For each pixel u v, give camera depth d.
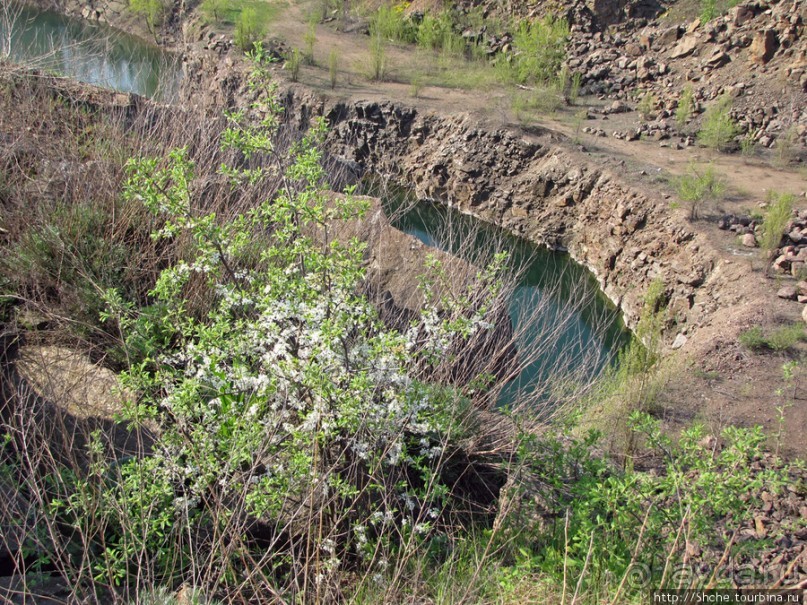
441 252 8.29
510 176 16.38
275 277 4.89
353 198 5.46
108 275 6.06
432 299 6.25
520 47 20.88
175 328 5.01
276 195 7.36
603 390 7.18
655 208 13.18
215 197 7.20
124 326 5.23
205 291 6.04
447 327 5.07
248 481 4.07
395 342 4.57
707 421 7.24
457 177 17.00
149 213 6.58
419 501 4.87
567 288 13.64
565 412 6.14
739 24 18.52
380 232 8.32
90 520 4.24
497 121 17.23
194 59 21.55
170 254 6.51
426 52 22.78
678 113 16.69
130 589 4.05
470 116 17.56
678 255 12.23
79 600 3.82
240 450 4.07
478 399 5.95
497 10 23.48
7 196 6.78
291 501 4.64
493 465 5.32
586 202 14.84
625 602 4.06
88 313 5.71
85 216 6.50
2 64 8.43
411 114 18.41
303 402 4.59
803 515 5.52
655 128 17.00
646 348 8.11
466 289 6.49
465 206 16.84
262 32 22.59
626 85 19.36
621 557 4.29
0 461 4.38
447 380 5.63
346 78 20.53
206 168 7.36
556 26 20.88
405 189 18.03
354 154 18.77
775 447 6.85
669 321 11.59
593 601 4.05
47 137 7.59
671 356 9.12
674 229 12.50
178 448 4.46
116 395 5.01
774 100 16.67
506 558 4.76
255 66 6.00
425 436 5.09
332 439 4.64
